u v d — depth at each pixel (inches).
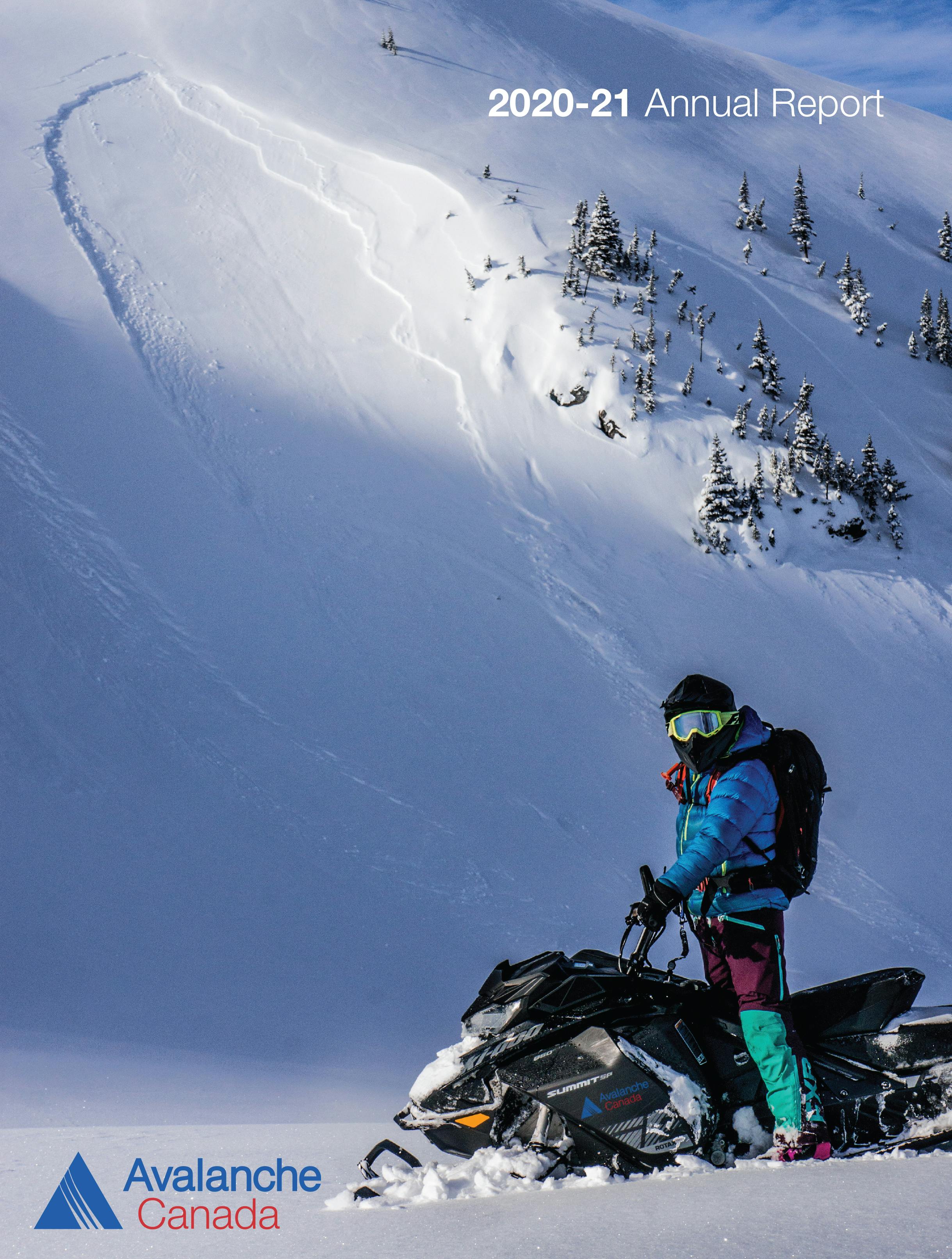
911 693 1077.1
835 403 1526.8
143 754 655.8
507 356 1432.1
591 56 2746.1
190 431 1172.5
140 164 1769.2
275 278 1547.7
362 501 1141.7
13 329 1249.4
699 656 1032.8
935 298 1899.6
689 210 1946.4
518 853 633.6
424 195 1740.9
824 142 2642.7
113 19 2327.8
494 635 971.9
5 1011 330.3
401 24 2534.5
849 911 647.8
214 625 868.6
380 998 408.5
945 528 1369.3
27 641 755.4
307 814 627.8
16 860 495.5
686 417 1368.1
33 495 970.1
